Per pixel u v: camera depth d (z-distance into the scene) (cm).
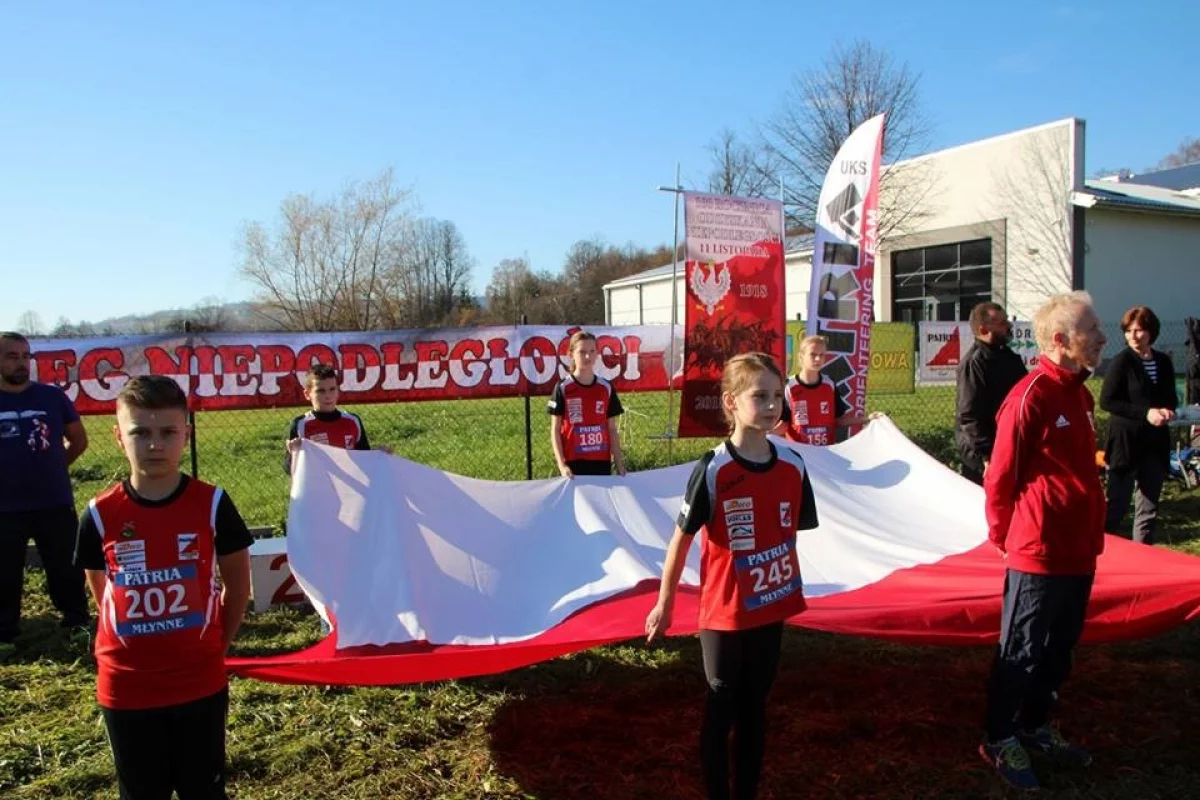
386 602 423
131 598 270
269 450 1245
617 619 400
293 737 418
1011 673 364
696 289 786
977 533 539
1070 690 458
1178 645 518
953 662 505
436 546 466
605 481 542
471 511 495
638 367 866
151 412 269
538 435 1322
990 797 358
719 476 311
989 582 462
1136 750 393
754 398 308
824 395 662
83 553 277
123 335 732
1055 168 2553
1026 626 359
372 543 446
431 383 801
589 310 5275
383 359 787
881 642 537
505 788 367
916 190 2916
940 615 401
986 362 593
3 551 548
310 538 431
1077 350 347
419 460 1106
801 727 419
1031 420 351
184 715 275
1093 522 354
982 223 2758
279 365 767
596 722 429
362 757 398
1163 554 473
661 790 363
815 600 452
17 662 524
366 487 468
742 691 319
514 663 377
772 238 817
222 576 292
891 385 1266
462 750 405
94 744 414
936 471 590
